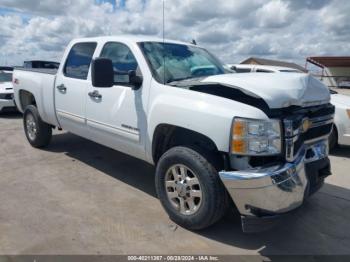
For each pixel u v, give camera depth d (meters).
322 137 3.80
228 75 3.72
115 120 4.41
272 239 3.57
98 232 3.54
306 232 3.74
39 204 4.14
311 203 4.46
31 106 6.31
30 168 5.41
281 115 3.26
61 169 5.39
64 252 3.17
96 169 5.44
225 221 3.88
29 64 15.57
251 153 3.12
